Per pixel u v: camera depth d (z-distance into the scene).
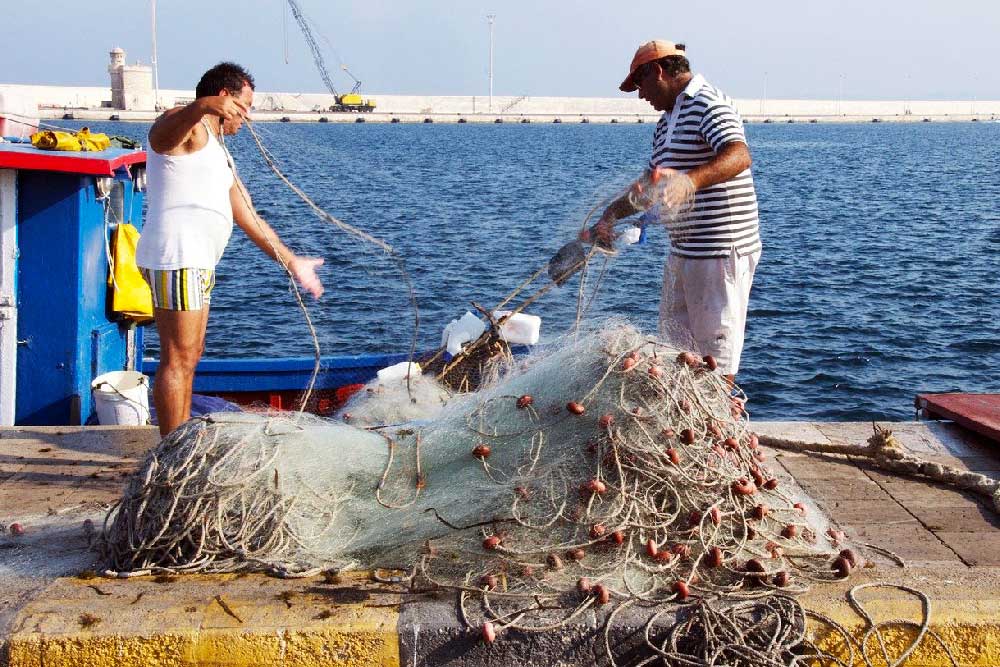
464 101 181.62
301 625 3.52
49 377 6.48
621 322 4.51
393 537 4.03
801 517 4.27
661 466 3.89
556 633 3.54
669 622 3.58
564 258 5.75
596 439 4.01
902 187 44.72
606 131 134.50
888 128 170.25
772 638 3.51
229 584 3.84
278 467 4.05
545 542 3.91
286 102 137.25
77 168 6.19
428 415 5.69
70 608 3.62
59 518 4.58
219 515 3.94
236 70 5.06
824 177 51.38
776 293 18.48
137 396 6.63
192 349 5.04
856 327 15.77
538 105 186.12
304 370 8.19
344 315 15.85
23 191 6.32
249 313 15.83
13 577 3.95
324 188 37.75
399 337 14.72
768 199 38.72
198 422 4.16
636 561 3.82
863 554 4.19
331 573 3.88
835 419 11.88
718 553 3.80
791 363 13.88
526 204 33.19
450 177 46.19
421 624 3.54
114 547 4.00
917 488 5.02
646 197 5.21
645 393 4.03
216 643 3.48
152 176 4.93
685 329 5.61
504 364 5.74
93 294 6.70
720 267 5.39
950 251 24.08
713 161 5.07
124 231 7.04
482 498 4.05
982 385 13.08
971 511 4.73
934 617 3.65
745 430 4.41
